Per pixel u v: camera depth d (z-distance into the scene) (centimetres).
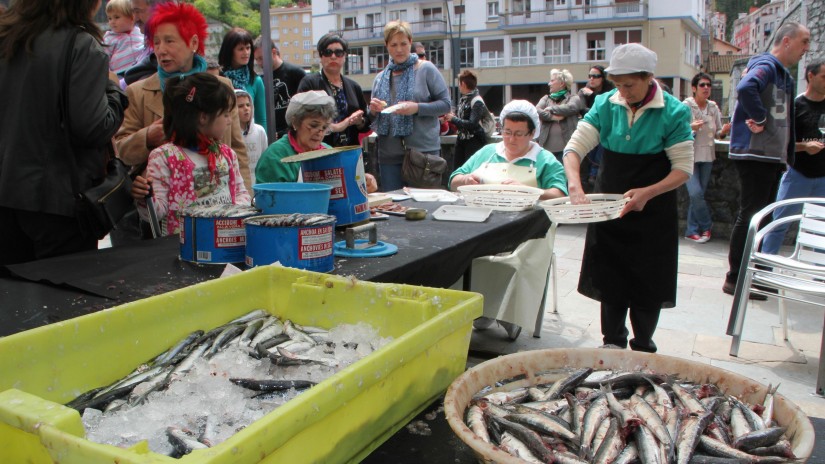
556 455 103
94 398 114
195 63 335
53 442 75
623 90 299
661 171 311
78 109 236
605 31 4612
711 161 672
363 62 5581
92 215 234
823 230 380
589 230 338
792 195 489
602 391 125
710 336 410
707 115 664
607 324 340
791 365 365
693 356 378
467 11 4975
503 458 93
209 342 138
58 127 238
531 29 4734
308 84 501
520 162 405
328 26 5772
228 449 73
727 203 703
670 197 312
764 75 452
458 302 138
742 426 114
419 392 121
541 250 365
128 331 130
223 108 266
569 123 752
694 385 131
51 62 232
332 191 250
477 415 112
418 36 5141
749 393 124
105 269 191
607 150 325
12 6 242
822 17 1054
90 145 247
